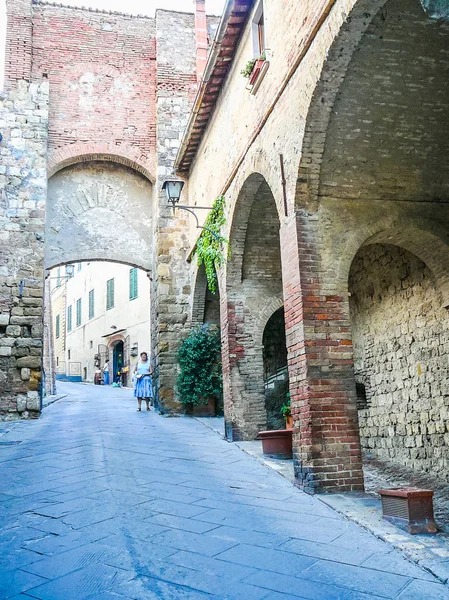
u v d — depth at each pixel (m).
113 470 8.02
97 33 18.22
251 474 8.11
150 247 18.02
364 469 9.91
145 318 33.25
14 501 6.62
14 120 16.38
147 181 18.36
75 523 5.71
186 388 15.52
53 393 24.77
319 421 7.08
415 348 9.54
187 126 14.48
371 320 10.99
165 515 6.03
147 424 13.49
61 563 4.68
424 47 6.57
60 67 17.70
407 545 4.98
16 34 17.09
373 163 7.82
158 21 18.34
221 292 12.35
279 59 8.53
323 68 6.77
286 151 8.10
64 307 47.75
